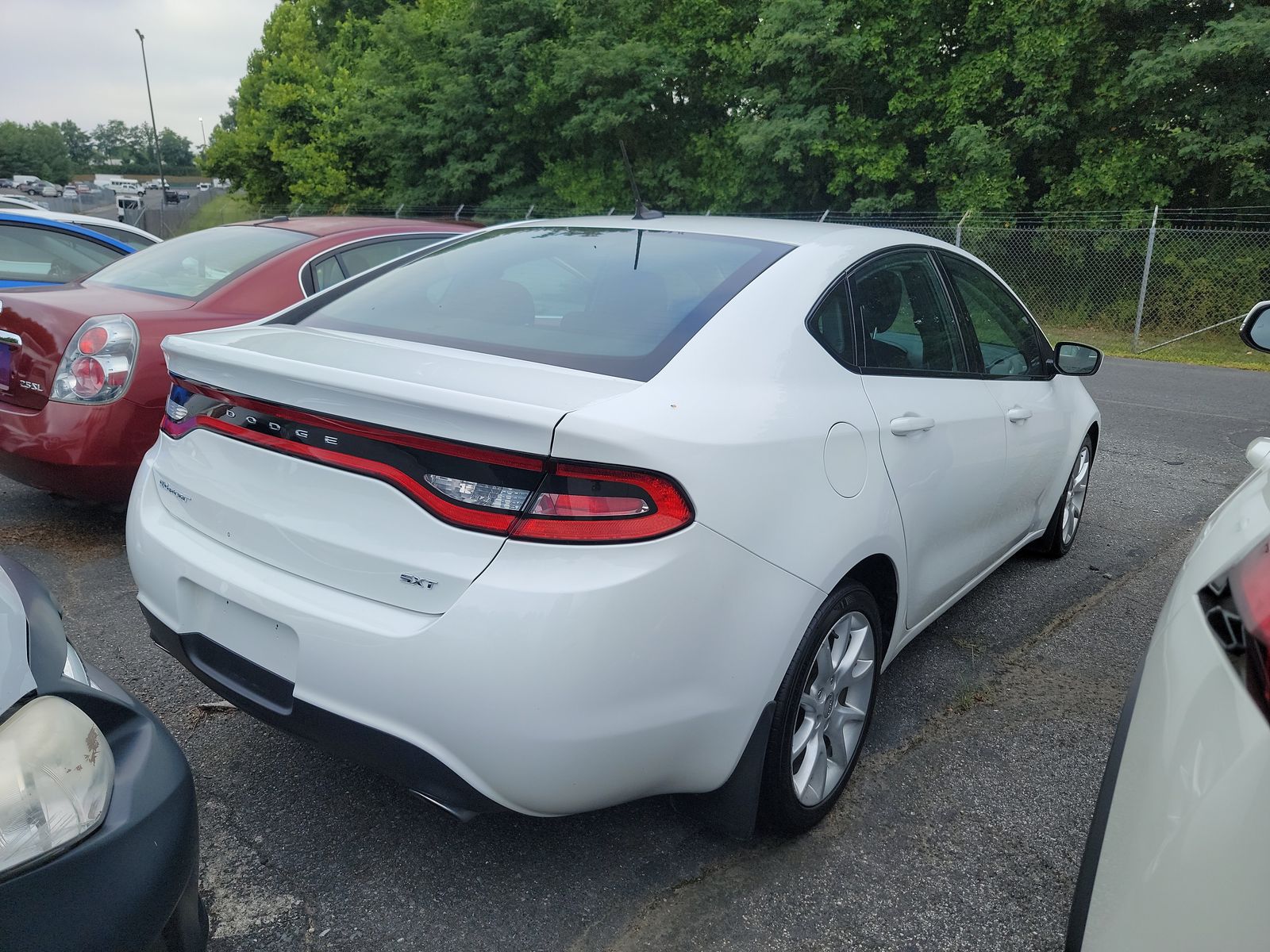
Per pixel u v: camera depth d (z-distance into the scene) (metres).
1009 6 15.93
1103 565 4.39
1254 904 1.01
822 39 17.38
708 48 19.75
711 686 1.89
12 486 5.14
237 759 2.62
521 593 1.69
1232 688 1.17
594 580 1.70
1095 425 4.44
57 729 1.44
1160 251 15.10
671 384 1.97
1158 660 1.43
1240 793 1.07
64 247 6.65
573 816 2.42
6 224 6.40
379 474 1.82
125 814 1.43
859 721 2.46
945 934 2.03
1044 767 2.69
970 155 15.98
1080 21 15.09
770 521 1.96
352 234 4.94
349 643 1.81
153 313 3.99
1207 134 14.59
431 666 1.72
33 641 1.60
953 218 16.73
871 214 18.11
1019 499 3.51
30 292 4.19
